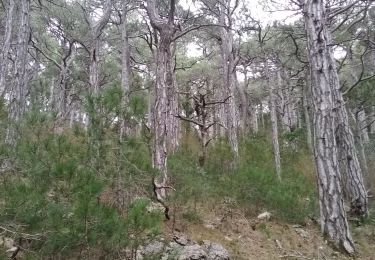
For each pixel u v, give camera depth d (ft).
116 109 18.34
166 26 30.14
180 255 18.45
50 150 16.26
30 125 17.74
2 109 18.30
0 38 68.44
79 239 14.19
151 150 22.21
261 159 34.88
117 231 14.58
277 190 29.22
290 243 25.41
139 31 69.05
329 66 28.68
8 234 14.44
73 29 65.87
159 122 27.50
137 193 20.52
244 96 81.71
